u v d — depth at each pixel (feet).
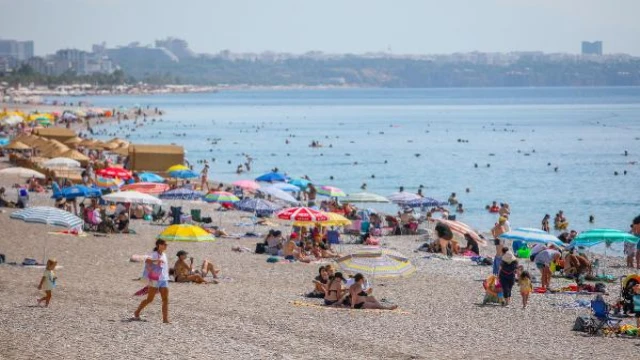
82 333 253.65
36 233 500.74
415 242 531.50
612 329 285.64
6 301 304.50
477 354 251.39
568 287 372.17
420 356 244.63
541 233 400.88
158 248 272.51
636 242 446.60
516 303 342.23
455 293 362.53
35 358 223.10
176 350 237.86
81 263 412.16
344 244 515.91
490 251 504.02
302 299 335.26
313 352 244.22
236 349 242.17
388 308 320.50
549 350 259.80
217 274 383.86
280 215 465.06
